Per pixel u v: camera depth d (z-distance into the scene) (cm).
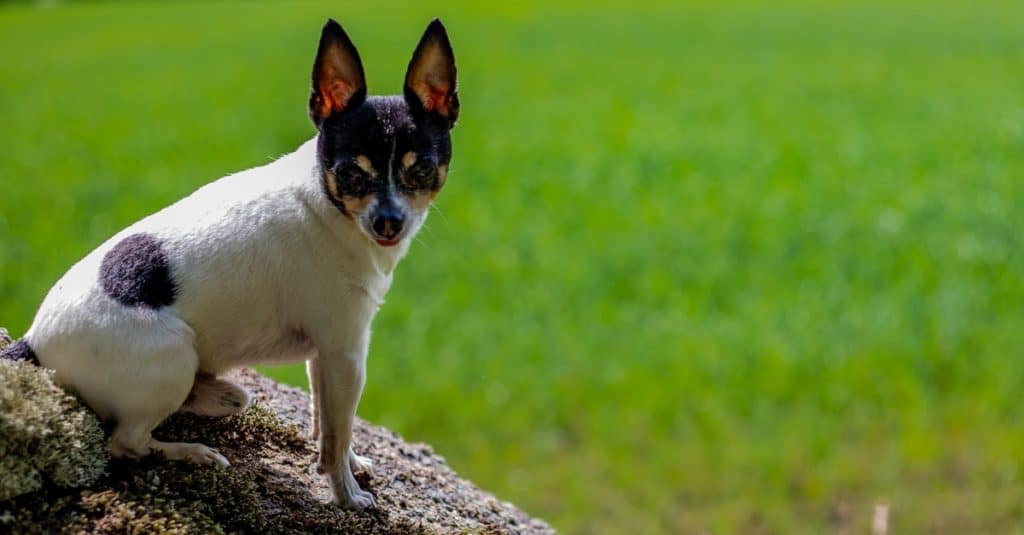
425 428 1020
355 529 448
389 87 2548
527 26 4169
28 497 391
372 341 1202
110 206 1805
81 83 3159
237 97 2892
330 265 430
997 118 2334
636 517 891
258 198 434
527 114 2530
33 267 1448
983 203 1659
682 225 1600
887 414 1022
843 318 1210
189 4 5650
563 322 1247
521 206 1727
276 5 5391
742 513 891
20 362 404
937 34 3675
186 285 415
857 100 2595
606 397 1071
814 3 4791
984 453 948
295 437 499
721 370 1105
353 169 430
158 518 400
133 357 403
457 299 1319
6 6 5666
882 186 1791
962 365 1091
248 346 438
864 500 898
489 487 932
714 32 3894
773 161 2003
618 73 3086
